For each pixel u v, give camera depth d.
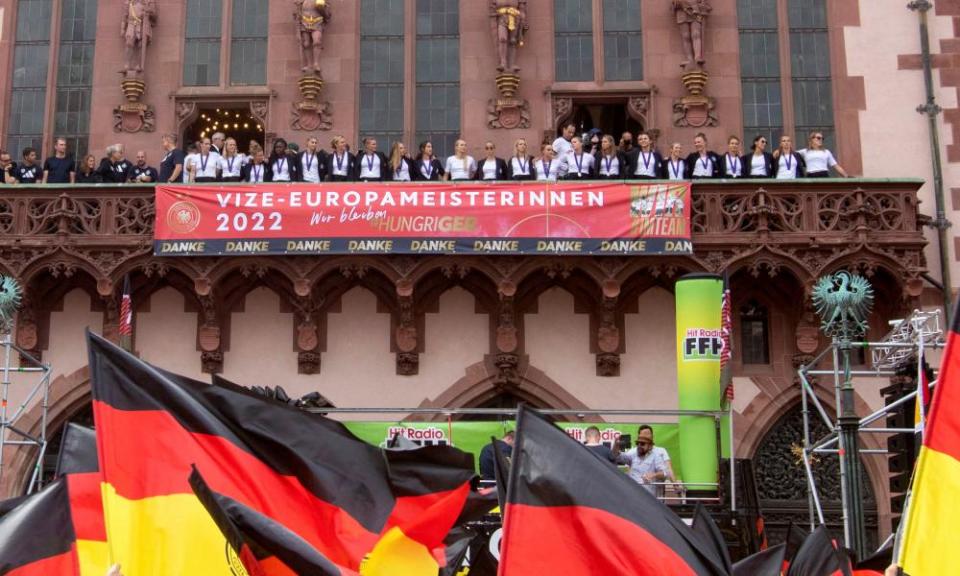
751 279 23.44
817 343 23.16
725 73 24.92
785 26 25.23
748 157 23.25
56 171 23.91
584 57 25.19
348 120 24.92
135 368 9.12
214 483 9.05
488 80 25.02
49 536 9.70
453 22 25.48
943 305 23.52
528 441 8.52
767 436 23.39
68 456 11.12
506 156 24.67
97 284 23.05
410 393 23.41
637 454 19.53
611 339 23.33
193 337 23.66
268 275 23.58
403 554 9.77
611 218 22.64
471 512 11.31
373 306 23.75
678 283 20.64
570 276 23.52
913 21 25.11
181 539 8.78
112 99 25.11
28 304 23.30
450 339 23.58
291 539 7.39
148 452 8.99
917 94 24.78
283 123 24.92
